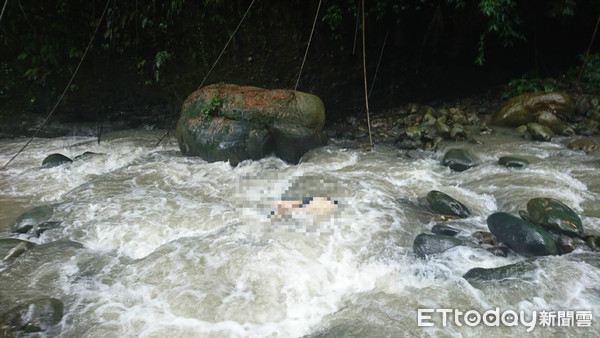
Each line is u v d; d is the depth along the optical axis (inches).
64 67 366.9
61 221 200.1
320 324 133.6
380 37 366.9
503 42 382.0
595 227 179.5
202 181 251.6
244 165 271.1
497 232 173.5
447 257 162.2
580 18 380.8
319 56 366.9
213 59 366.0
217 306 139.7
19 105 368.8
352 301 143.6
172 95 375.9
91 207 212.2
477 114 355.3
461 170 257.1
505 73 394.6
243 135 272.4
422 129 314.2
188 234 187.2
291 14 355.6
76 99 373.4
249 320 134.9
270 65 367.2
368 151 298.2
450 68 388.5
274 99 279.6
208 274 154.7
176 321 134.0
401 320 130.3
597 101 324.2
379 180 242.5
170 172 264.2
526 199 206.8
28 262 164.7
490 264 159.2
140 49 364.2
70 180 261.3
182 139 298.4
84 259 168.2
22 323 130.0
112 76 371.2
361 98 381.4
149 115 381.4
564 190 212.4
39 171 274.7
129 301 143.5
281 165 271.3
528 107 320.5
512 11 358.3
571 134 296.0
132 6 353.1
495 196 219.0
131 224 193.2
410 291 144.8
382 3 349.1
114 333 129.1
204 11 354.0
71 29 360.5
